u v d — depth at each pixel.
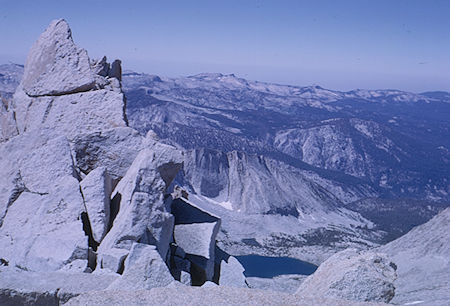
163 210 22.61
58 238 20.27
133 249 19.11
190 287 12.34
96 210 22.58
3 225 22.05
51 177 23.81
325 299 12.03
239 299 11.62
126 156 28.11
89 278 14.33
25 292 12.99
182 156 28.47
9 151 25.14
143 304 11.23
